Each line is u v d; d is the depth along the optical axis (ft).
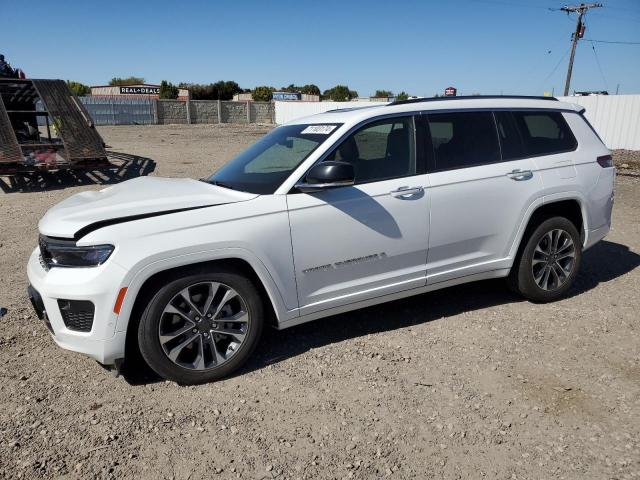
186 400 10.98
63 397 11.09
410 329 14.16
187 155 59.31
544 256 15.39
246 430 9.95
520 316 14.89
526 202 14.71
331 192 12.41
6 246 22.65
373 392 11.16
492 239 14.57
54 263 10.99
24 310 15.56
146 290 10.98
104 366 12.35
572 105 16.53
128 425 10.12
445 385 11.39
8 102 49.83
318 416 10.36
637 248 21.52
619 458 9.04
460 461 9.05
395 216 13.03
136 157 56.95
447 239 13.89
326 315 12.89
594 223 16.22
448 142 14.11
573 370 11.94
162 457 9.23
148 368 12.32
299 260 12.11
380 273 13.25
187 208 11.38
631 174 42.34
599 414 10.28
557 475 8.67
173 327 11.38
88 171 47.11
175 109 144.66
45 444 9.57
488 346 13.12
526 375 11.75
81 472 8.87
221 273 11.42
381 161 13.24
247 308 11.78
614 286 17.21
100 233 10.59
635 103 66.33
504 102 15.25
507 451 9.29
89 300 10.44
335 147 12.68
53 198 34.88
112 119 138.72
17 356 12.85
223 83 234.38
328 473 8.81
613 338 13.47
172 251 10.73
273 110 155.43
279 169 12.78
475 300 16.12
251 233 11.47
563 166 15.47
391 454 9.25
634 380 11.48
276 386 11.46
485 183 14.17
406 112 13.66
